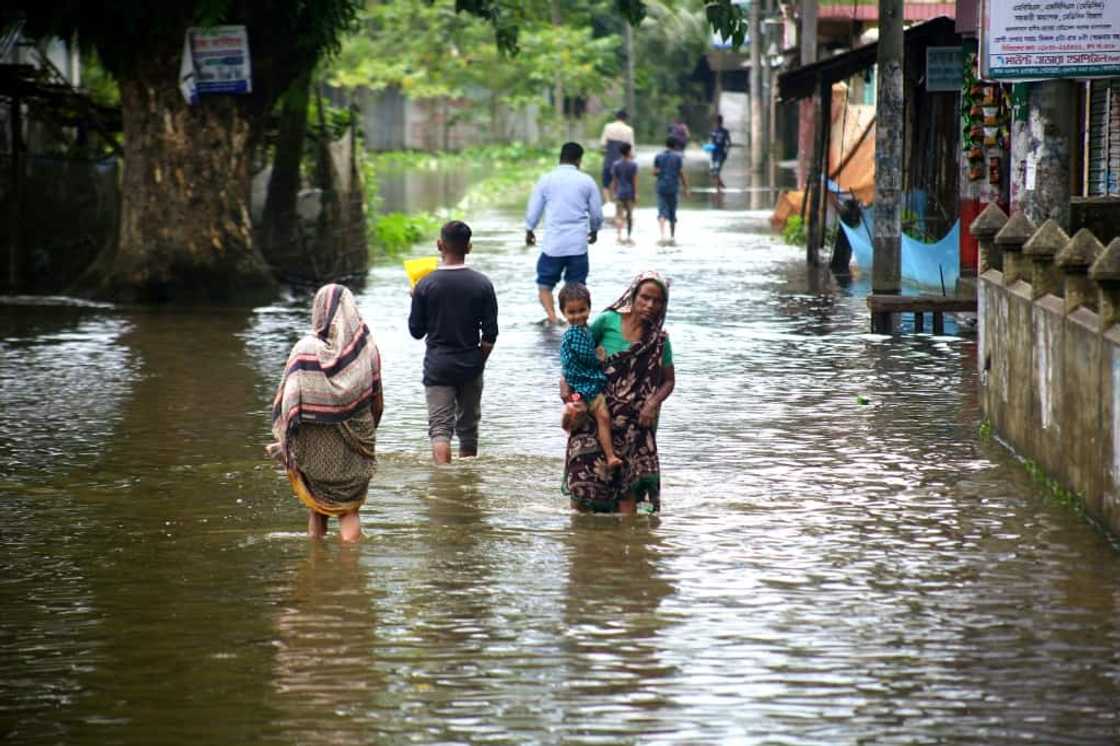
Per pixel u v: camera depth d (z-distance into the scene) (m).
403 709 16.17
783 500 25.22
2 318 50.50
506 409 33.62
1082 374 23.81
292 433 22.56
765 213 99.56
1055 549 22.06
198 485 26.94
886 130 46.34
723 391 35.53
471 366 28.34
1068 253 24.61
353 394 22.73
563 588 20.44
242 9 54.72
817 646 18.00
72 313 51.97
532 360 40.38
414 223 85.94
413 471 27.70
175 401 35.12
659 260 68.25
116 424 32.44
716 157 136.88
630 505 24.33
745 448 29.33
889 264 46.34
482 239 81.56
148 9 53.25
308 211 62.41
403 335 45.41
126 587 20.75
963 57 49.72
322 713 16.09
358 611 19.56
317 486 22.83
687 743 15.16
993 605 19.48
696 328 46.19
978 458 28.30
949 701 16.23
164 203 54.94
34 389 36.75
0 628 19.02
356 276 63.53
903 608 19.41
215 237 55.31
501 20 63.09
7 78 58.62
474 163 195.12
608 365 24.02
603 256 70.31
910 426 31.36
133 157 55.19
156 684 17.02
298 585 20.73
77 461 28.89
